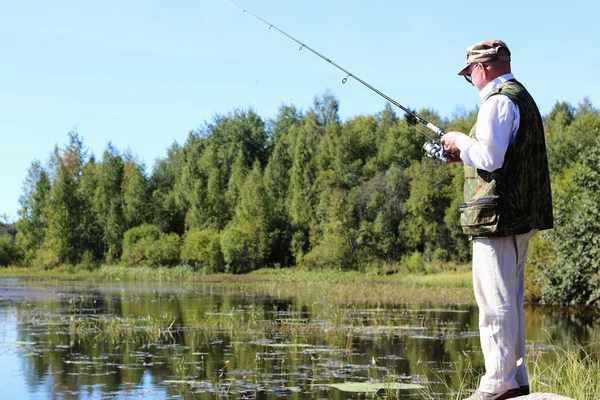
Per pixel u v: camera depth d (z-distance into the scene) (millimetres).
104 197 59531
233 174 62906
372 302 23828
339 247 47812
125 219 58781
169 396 8766
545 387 6352
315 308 20812
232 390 9070
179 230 62844
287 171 65250
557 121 59406
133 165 67062
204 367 10648
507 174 3322
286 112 82125
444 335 14305
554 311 20453
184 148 80250
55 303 22016
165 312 18953
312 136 71625
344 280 41406
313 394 8828
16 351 12047
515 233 3346
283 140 75812
